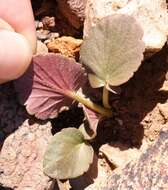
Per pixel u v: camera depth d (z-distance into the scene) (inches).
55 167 6.0
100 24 5.9
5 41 5.6
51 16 7.0
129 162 5.6
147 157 5.5
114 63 6.0
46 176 6.0
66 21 6.9
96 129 6.4
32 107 6.1
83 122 6.4
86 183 6.2
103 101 6.3
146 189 5.4
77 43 6.6
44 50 6.7
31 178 6.0
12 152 6.0
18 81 6.0
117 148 6.3
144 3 6.2
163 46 6.3
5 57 5.5
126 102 6.5
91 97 6.4
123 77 5.9
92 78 6.1
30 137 6.1
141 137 6.4
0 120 6.1
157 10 6.2
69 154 6.0
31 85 6.0
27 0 6.2
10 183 5.9
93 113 6.4
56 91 6.1
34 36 6.3
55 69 6.1
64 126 6.6
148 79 6.5
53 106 6.2
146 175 5.4
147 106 6.5
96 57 6.0
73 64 6.1
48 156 6.0
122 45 5.9
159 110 6.4
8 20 6.2
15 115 6.1
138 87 6.6
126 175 5.5
